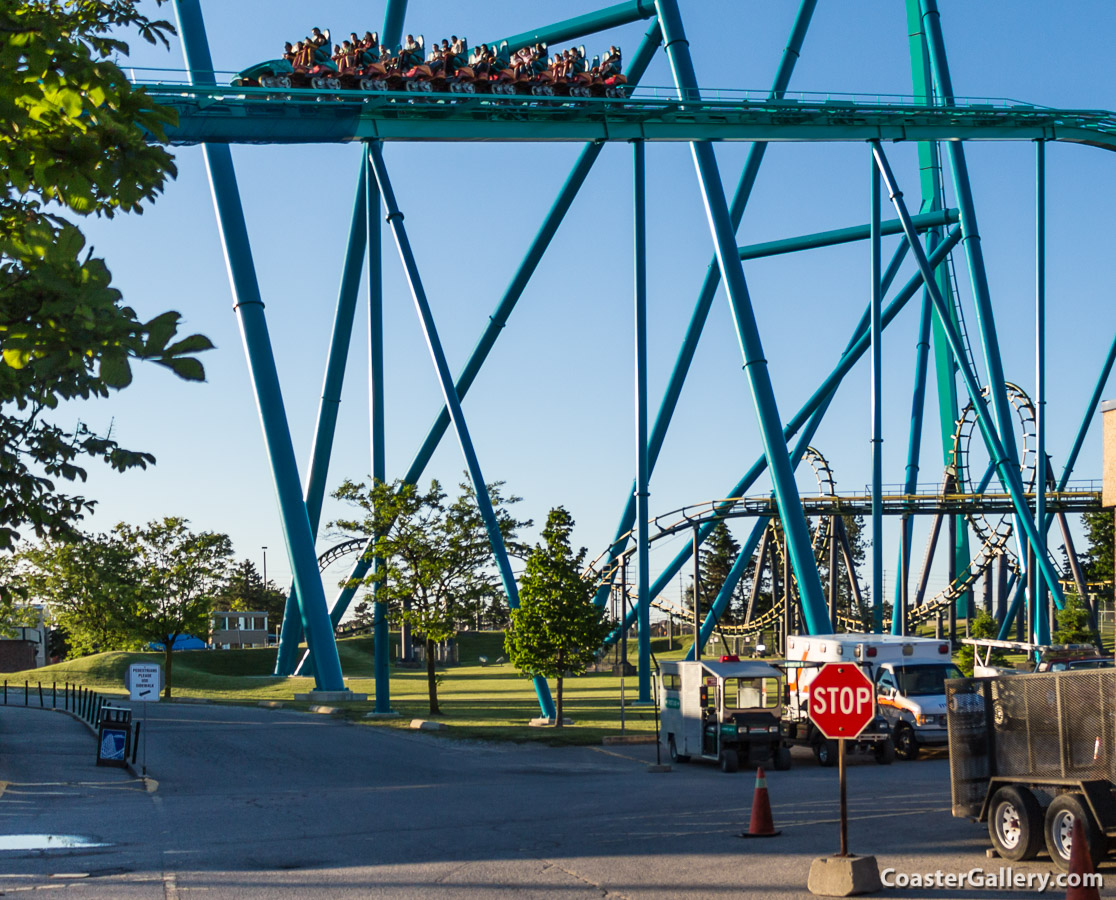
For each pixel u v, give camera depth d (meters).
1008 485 59.16
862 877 12.48
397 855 16.12
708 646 120.75
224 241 52.34
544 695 43.25
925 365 74.31
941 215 69.88
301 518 54.34
